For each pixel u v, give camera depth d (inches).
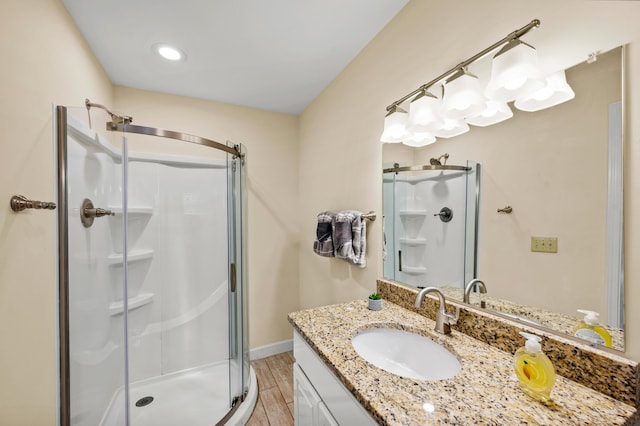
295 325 45.6
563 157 30.8
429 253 48.5
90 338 51.9
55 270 43.3
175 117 85.9
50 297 41.8
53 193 43.4
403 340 43.9
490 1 37.9
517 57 31.0
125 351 60.6
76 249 47.7
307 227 97.9
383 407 25.1
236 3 50.3
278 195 102.3
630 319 25.6
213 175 85.4
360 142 66.8
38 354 38.9
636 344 25.1
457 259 43.6
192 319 84.6
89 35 57.6
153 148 72.9
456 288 43.7
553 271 31.8
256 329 97.9
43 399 39.7
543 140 32.6
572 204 30.0
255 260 98.0
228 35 59.4
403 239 54.3
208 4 50.3
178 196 82.7
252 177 97.7
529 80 31.4
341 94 74.7
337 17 55.1
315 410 39.8
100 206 55.7
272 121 101.3
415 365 41.4
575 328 29.6
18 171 35.6
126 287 61.7
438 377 37.4
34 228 38.5
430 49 47.4
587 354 27.5
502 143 37.2
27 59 38.1
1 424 31.9
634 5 25.3
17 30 36.1
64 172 44.6
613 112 26.8
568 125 30.3
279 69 73.5
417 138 50.4
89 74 61.1
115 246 61.4
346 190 72.8
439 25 45.6
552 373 25.4
